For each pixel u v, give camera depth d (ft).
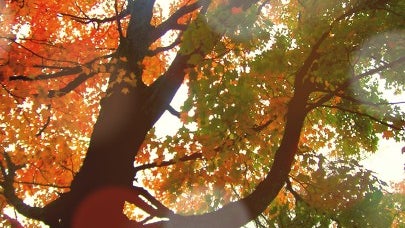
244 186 28.89
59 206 21.93
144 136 23.44
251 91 21.81
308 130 36.65
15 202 21.81
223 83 21.48
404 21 23.40
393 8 23.26
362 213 24.41
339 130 34.60
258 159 30.32
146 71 32.63
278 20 33.42
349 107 31.04
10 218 25.05
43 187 33.55
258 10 21.76
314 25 23.88
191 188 27.17
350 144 34.94
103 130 22.79
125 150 22.82
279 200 31.99
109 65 24.81
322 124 35.40
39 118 29.25
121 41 23.44
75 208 21.90
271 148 29.48
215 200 26.78
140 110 23.07
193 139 24.09
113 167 22.53
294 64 25.68
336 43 23.35
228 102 21.67
